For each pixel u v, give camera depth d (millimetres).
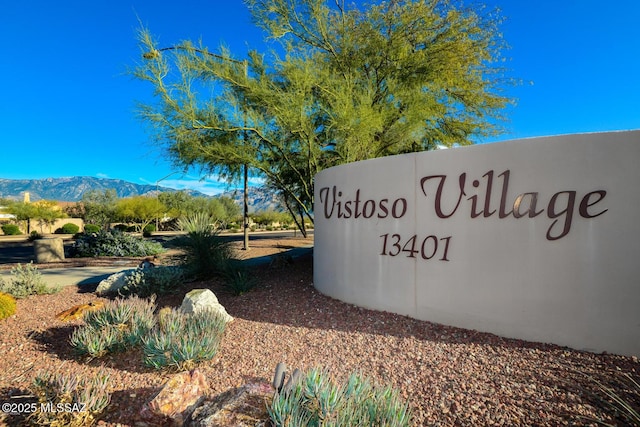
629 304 3938
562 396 3111
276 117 8898
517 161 4496
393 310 5602
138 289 7602
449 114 12391
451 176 5004
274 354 4332
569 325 4199
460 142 12781
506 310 4555
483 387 3340
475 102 12234
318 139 9852
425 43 10883
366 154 9250
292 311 6039
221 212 43094
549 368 3662
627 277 3947
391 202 5637
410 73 10469
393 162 5617
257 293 7289
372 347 4418
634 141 3936
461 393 3262
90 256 16250
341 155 9445
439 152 5117
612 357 3891
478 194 4766
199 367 4012
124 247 16812
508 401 3086
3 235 38219
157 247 18062
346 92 9281
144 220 44500
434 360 3980
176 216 49125
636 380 3352
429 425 2818
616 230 3996
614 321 4000
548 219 4309
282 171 10945
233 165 10414
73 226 41469
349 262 6285
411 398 3230
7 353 4570
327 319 5543
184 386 3160
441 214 5078
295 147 9945
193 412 2836
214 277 8727
